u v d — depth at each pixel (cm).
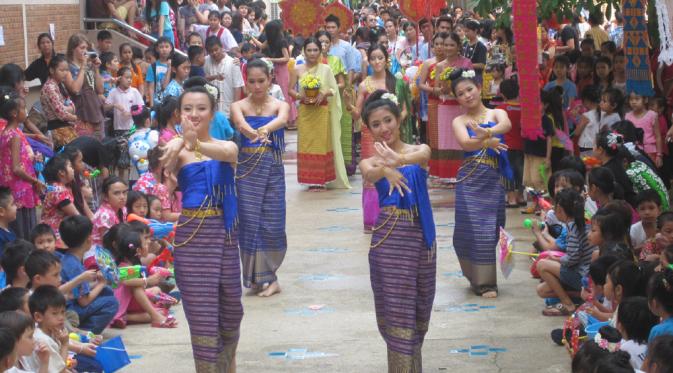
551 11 1232
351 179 1482
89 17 1691
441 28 1374
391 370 622
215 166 605
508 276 870
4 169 869
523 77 941
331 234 1097
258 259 858
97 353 635
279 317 796
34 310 596
